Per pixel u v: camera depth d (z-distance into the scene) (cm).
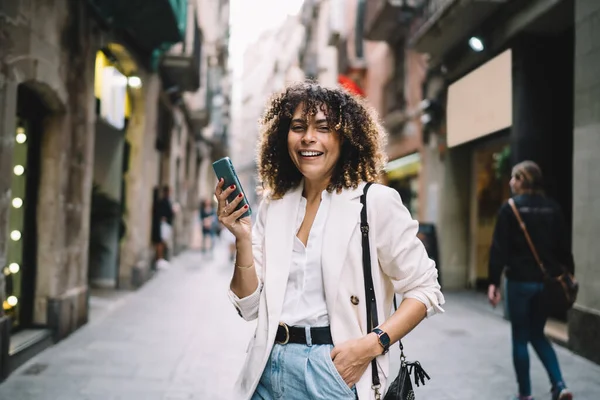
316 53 2483
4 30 441
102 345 562
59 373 462
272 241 175
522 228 380
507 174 836
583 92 543
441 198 1010
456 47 917
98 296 873
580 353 531
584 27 544
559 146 712
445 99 988
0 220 434
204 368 488
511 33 727
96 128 958
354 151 178
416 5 1070
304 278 168
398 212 167
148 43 899
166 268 1309
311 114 173
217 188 174
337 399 156
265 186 192
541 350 383
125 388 428
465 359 526
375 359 161
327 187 175
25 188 553
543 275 376
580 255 542
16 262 546
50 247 566
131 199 991
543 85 718
